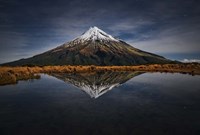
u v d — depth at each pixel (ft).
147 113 58.29
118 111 60.59
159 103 71.41
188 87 111.04
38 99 79.05
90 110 61.98
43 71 280.10
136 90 101.91
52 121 51.08
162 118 53.26
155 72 263.29
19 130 44.83
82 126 47.01
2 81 126.52
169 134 42.04
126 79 159.94
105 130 44.42
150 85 120.57
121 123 49.16
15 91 98.43
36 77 172.04
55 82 139.03
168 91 98.17
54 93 93.25
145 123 49.16
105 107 65.72
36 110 62.03
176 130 44.29
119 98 80.94
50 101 75.25
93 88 110.01
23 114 57.62
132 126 46.98
